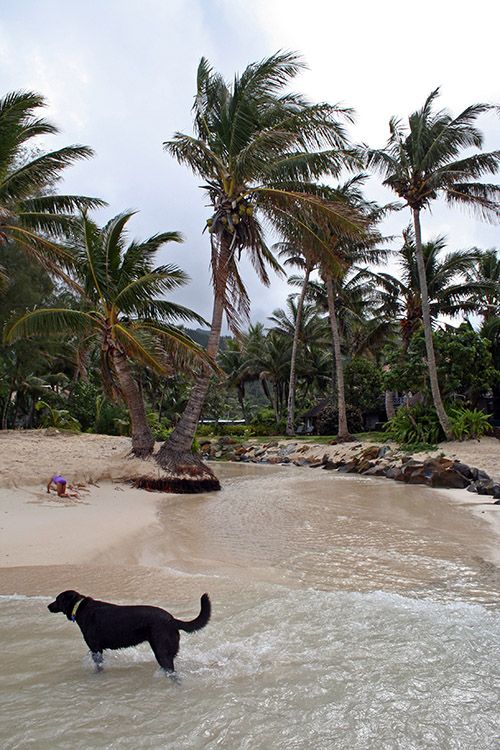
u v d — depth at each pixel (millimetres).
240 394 61875
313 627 5527
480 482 17062
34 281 27266
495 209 24328
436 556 9117
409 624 5625
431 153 24875
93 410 34469
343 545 10016
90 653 4707
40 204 20750
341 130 20141
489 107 23688
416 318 33281
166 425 51000
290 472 25984
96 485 16656
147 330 19875
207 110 21172
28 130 19188
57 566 8039
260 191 20141
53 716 3758
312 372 52969
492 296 33406
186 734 3535
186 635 5277
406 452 26000
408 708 3855
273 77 20281
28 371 31375
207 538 10664
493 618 5875
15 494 13594
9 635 5297
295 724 3654
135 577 7527
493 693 4078
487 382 28359
